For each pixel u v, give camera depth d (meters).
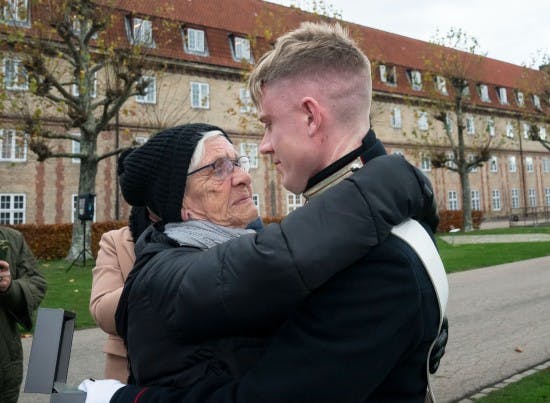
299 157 1.24
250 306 1.02
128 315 1.31
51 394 1.29
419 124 41.41
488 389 4.58
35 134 15.82
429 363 1.20
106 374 2.00
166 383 1.18
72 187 26.44
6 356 2.92
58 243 20.28
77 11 15.58
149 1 28.81
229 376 1.12
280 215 32.84
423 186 1.14
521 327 7.19
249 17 34.44
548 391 4.32
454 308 8.85
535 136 36.19
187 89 30.00
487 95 47.25
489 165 47.84
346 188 1.05
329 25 1.33
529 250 18.33
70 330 1.47
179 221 1.60
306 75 1.22
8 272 2.93
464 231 32.47
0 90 15.27
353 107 1.23
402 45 43.78
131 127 27.52
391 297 0.98
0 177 24.72
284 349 1.02
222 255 1.09
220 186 1.56
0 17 14.88
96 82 22.94
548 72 35.28
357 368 0.96
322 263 0.97
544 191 52.84
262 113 1.32
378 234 1.00
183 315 1.10
